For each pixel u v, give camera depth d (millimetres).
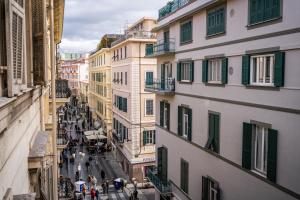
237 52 13820
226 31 14711
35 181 7582
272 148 11594
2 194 4383
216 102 15828
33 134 8883
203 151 17344
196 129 18156
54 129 12648
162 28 23359
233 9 14086
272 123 11711
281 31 11078
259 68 12688
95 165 40312
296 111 10492
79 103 97000
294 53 10578
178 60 20594
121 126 39969
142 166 34719
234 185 14359
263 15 12070
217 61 16078
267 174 11875
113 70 44875
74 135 56188
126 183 33469
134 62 34688
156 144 25516
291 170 10766
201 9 16906
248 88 13133
